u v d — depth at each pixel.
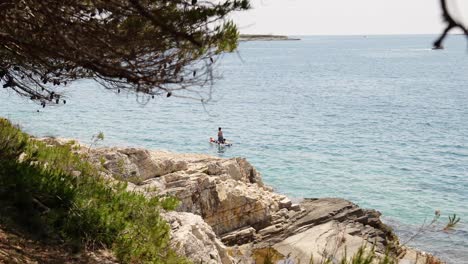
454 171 38.16
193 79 6.25
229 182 21.86
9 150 9.80
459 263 21.53
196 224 11.14
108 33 5.95
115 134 45.31
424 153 44.53
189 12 6.07
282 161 39.44
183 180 18.92
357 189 32.62
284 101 80.81
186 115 60.56
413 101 84.06
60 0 5.65
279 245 19.59
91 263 7.06
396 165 39.62
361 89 103.75
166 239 8.88
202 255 9.60
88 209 8.20
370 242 20.36
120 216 8.51
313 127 56.41
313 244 19.34
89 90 81.25
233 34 6.16
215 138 47.28
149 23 6.05
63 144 15.38
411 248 21.78
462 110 73.50
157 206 10.62
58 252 7.06
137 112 60.25
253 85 108.50
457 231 25.02
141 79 6.11
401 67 176.62
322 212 22.64
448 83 119.38
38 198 8.09
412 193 32.16
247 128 53.91
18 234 7.04
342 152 43.69
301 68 168.12
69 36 5.80
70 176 9.58
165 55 6.24
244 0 6.20
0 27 6.36
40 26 6.02
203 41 6.21
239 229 20.38
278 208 22.42
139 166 17.73
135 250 7.84
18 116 47.88
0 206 7.41
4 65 7.85
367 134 52.97
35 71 7.71
